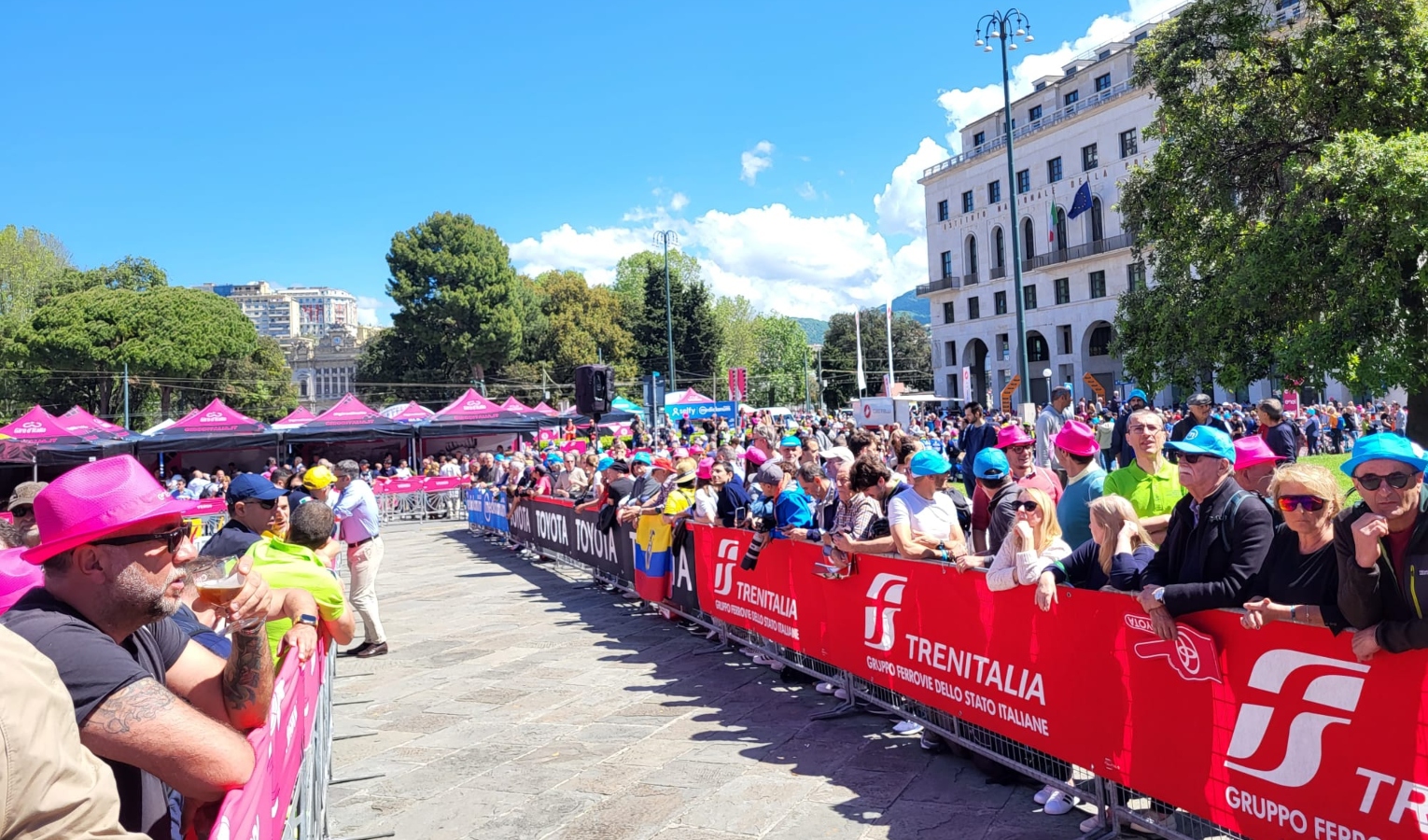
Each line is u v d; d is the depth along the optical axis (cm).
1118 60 4438
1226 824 289
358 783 465
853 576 520
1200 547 309
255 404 5653
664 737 507
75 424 2528
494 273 5991
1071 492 470
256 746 195
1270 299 1367
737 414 3428
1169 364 1574
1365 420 2052
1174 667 308
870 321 7900
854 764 445
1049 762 379
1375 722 244
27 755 113
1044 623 372
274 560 411
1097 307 4603
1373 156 1176
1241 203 1522
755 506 692
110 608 187
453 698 619
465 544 1675
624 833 382
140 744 166
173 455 2847
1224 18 1466
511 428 2972
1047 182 4869
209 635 289
